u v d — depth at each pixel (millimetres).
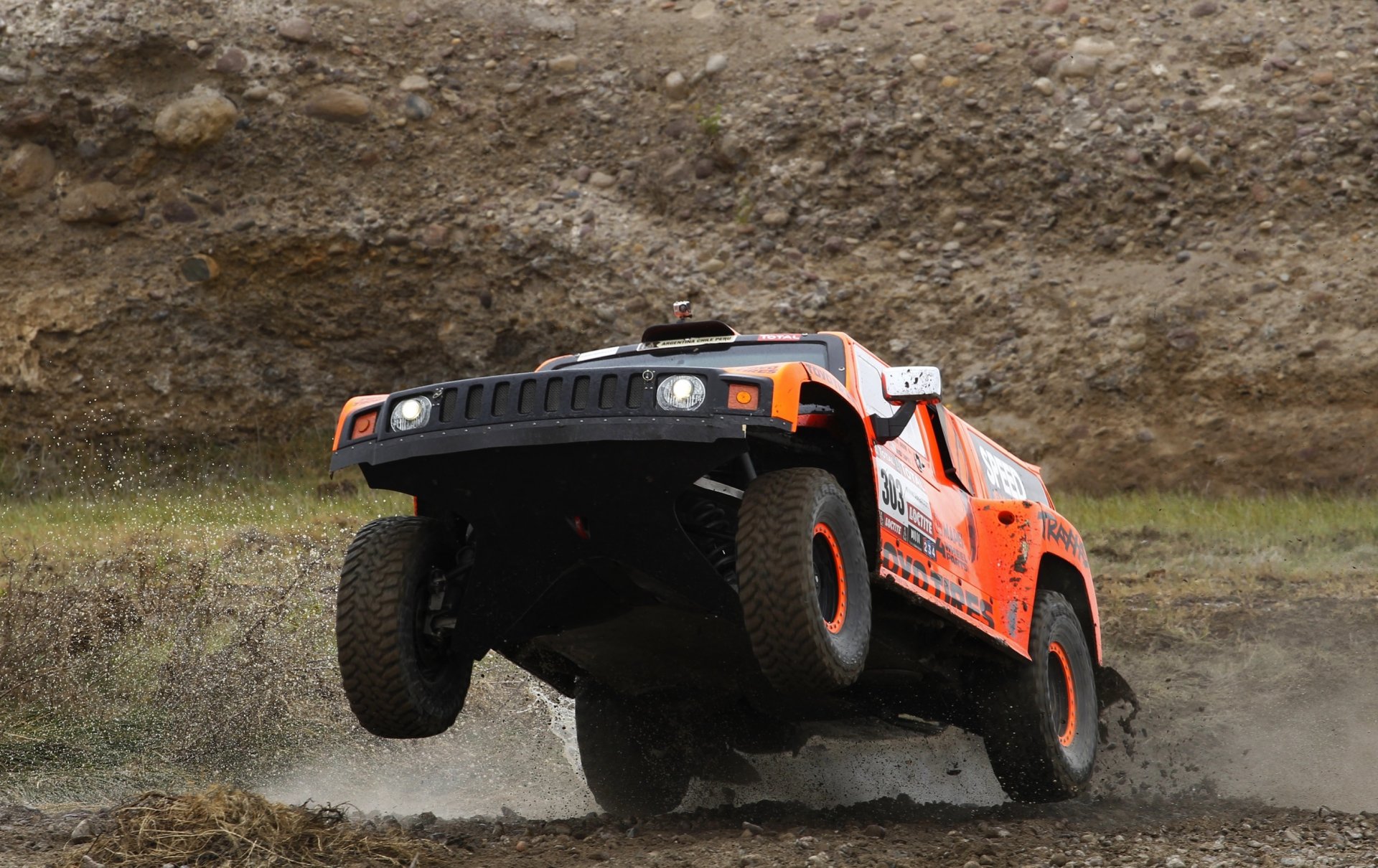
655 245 60281
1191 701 27562
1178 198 60875
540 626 15672
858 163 62500
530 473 14219
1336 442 53656
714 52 66375
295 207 59250
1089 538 45562
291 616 27734
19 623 25266
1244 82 63312
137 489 52938
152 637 25812
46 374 55781
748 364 17656
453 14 66625
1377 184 59750
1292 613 33875
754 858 14469
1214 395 55781
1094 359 57188
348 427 14977
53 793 19750
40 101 59000
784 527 13812
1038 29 65750
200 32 61469
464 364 58656
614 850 15297
